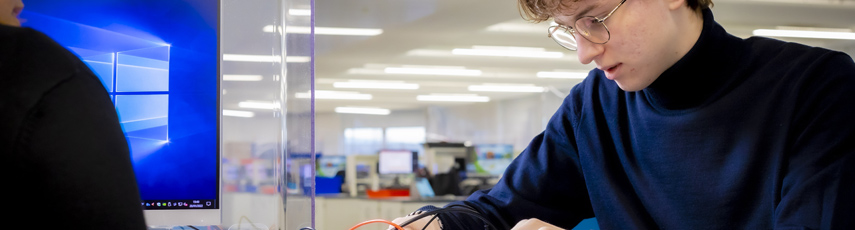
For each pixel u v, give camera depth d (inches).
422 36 334.0
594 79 52.0
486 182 415.2
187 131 52.3
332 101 665.6
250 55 65.4
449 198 296.4
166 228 55.4
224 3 65.1
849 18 291.7
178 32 53.2
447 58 400.8
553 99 502.0
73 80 25.3
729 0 263.1
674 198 45.4
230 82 65.6
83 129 24.5
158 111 52.5
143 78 52.7
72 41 53.0
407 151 458.6
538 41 347.6
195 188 51.8
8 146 23.2
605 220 49.9
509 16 290.2
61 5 53.1
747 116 42.3
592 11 38.9
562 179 52.2
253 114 66.1
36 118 23.7
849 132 37.8
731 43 42.8
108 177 24.6
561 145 52.7
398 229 42.0
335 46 359.3
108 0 53.3
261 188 65.8
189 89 52.8
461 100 660.7
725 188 42.7
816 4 268.4
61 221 23.7
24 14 52.7
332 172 565.0
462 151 422.0
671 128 45.1
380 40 344.2
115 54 53.0
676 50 41.7
